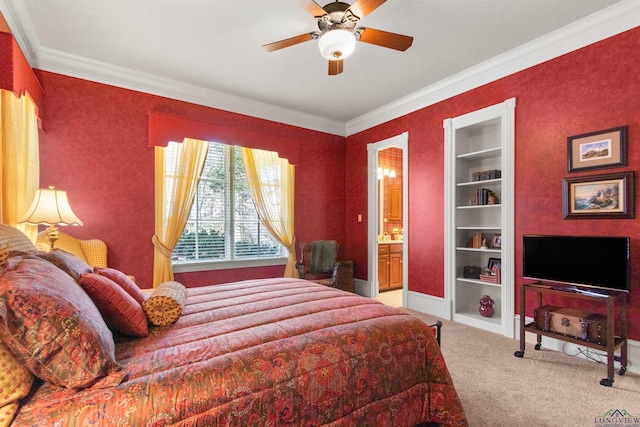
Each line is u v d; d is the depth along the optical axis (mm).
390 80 3750
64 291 1136
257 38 2891
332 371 1345
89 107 3330
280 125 4707
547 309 2768
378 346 1518
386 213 6250
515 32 2807
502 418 1863
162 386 1049
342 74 3586
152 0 2379
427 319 3822
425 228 4109
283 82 3795
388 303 4668
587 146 2699
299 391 1246
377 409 1437
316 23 2680
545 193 2969
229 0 2391
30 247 1700
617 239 2383
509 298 3229
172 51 3100
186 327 1552
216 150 4285
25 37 2750
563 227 2846
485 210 3828
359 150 5141
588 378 2352
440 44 2988
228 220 4340
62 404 950
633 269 2463
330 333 1487
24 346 958
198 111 4004
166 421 993
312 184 5016
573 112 2791
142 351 1273
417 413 1567
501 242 3355
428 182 4070
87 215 3309
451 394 1631
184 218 3846
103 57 3205
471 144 3920
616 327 2561
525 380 2322
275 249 4746
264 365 1234
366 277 5035
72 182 3238
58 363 1002
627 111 2500
